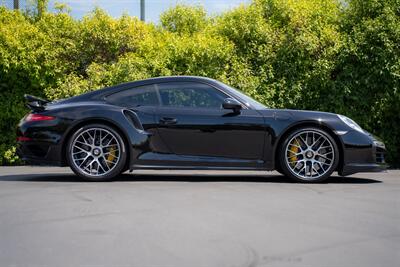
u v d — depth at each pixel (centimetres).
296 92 1017
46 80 1045
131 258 348
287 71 1024
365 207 518
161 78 730
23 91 1038
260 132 701
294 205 523
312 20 1059
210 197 565
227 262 339
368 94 1020
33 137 708
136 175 793
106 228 426
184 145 705
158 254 357
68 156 701
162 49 1053
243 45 1053
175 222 446
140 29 1098
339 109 1017
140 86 725
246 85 998
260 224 441
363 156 702
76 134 700
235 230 420
